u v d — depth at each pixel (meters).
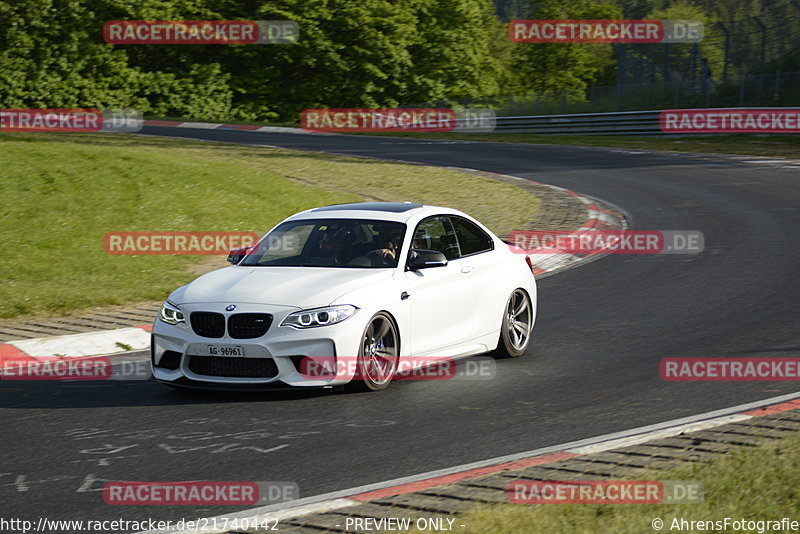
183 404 27.92
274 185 76.38
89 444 23.92
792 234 61.31
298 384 27.38
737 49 168.75
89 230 57.88
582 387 29.53
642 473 20.02
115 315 41.44
